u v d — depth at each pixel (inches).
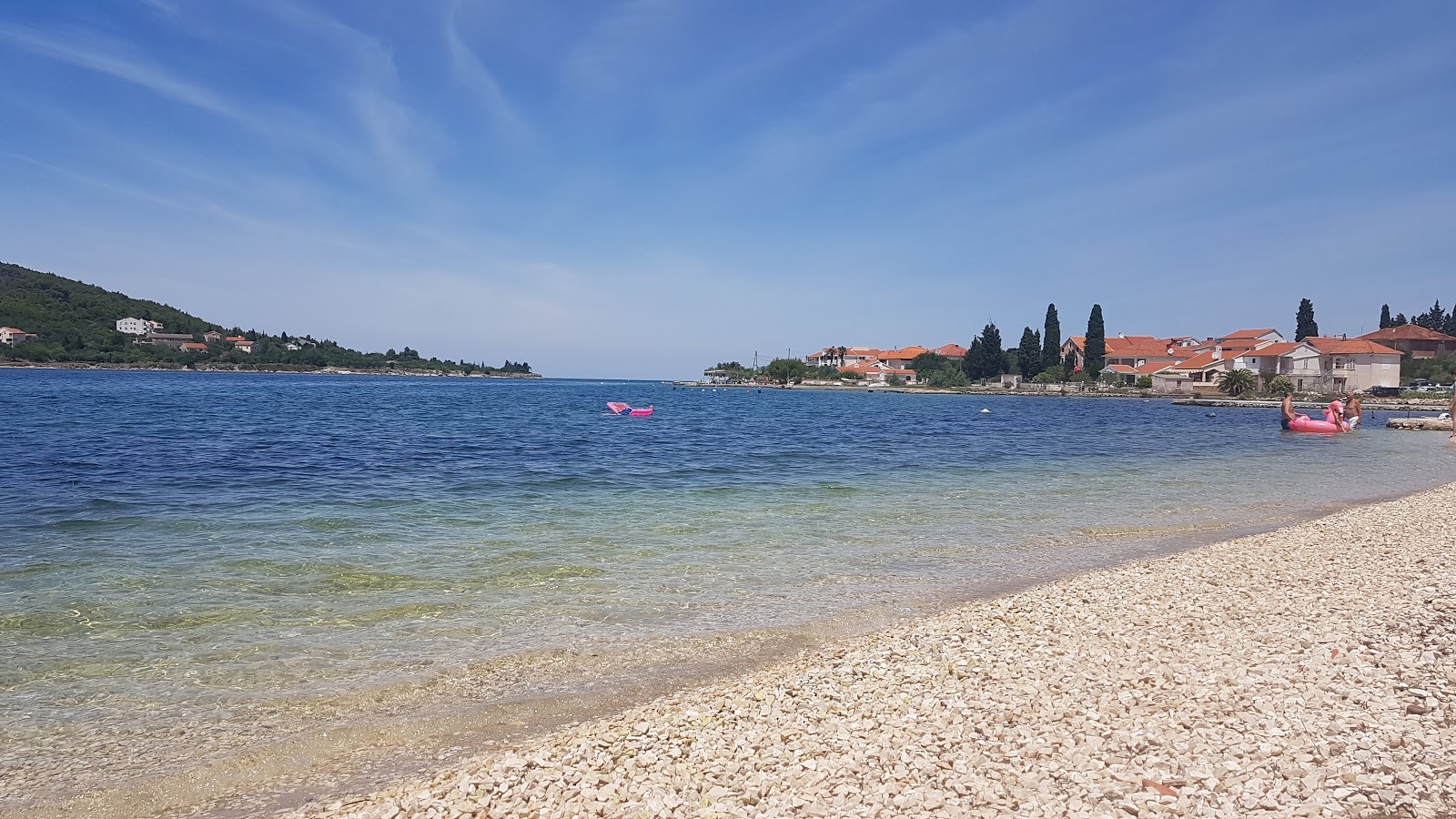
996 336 6318.9
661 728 289.4
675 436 1904.5
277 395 3875.5
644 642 410.6
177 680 355.3
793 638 418.6
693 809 227.8
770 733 281.1
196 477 1004.6
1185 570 531.2
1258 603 433.4
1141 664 334.0
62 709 324.5
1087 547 656.4
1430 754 231.8
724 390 7288.4
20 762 280.2
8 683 348.5
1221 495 967.6
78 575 523.8
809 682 336.2
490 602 480.7
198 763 281.0
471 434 1843.0
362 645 402.6
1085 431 2249.0
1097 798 218.5
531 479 1053.2
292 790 262.7
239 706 328.5
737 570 566.9
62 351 7721.5
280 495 872.3
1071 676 323.3
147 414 2224.4
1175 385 5118.1
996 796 223.6
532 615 455.2
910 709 297.9
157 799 257.8
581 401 4362.7
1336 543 607.2
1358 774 221.9
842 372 7775.6
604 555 606.5
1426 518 720.3
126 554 583.8
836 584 530.9
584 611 464.4
